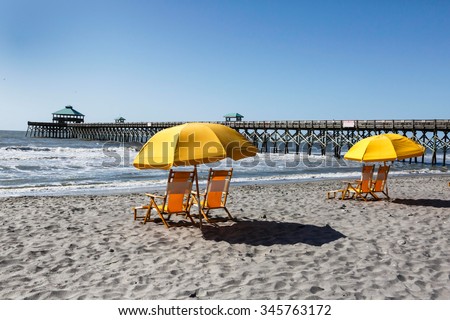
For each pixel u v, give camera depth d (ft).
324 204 31.96
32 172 66.59
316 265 16.89
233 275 15.78
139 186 49.24
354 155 29.99
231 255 18.25
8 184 51.03
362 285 14.75
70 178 58.85
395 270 16.22
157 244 20.03
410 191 40.96
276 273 15.89
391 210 29.25
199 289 14.40
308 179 60.34
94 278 15.57
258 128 135.74
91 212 28.48
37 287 14.67
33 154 109.81
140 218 26.12
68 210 29.17
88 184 50.60
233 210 28.91
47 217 26.53
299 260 17.48
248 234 21.72
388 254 18.34
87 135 256.32
